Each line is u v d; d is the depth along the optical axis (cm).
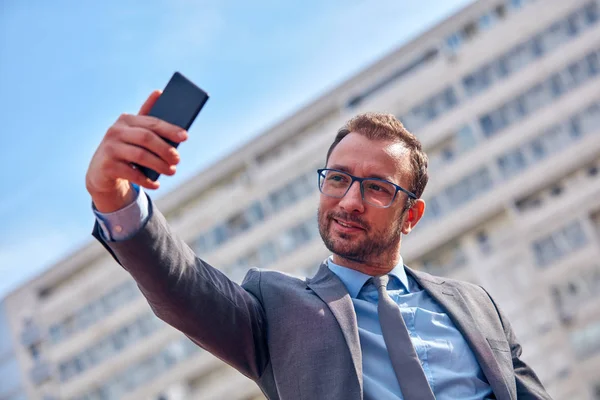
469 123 3512
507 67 3531
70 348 3928
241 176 3834
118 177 191
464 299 260
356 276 251
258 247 3700
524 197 3406
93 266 3969
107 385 3847
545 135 3428
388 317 240
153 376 3781
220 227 3778
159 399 3747
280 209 3703
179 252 214
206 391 3697
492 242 3391
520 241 3338
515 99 3494
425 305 255
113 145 188
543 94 3472
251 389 3631
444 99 3572
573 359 3131
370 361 235
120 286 3894
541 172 3391
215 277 229
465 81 3562
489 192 3422
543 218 3344
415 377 231
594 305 3178
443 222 3447
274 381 239
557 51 3484
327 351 229
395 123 261
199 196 3878
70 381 3909
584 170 3375
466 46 3584
